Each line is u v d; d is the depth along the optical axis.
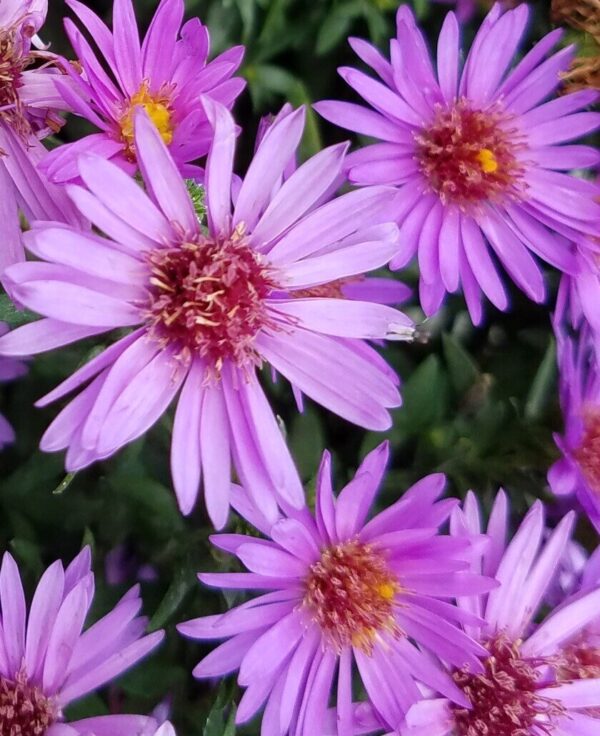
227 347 0.15
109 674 0.16
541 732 0.17
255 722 0.17
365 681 0.16
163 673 0.17
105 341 0.16
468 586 0.16
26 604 0.17
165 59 0.16
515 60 0.19
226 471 0.15
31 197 0.16
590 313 0.17
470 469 0.18
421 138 0.17
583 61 0.18
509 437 0.18
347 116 0.17
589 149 0.18
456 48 0.18
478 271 0.17
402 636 0.16
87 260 0.14
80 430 0.14
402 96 0.17
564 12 0.18
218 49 0.19
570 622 0.17
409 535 0.16
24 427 0.18
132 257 0.15
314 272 0.15
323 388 0.15
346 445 0.19
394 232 0.15
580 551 0.17
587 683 0.17
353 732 0.16
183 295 0.15
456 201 0.18
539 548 0.18
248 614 0.16
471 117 0.18
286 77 0.19
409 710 0.16
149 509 0.18
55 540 0.18
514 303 0.19
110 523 0.18
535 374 0.19
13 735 0.15
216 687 0.17
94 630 0.16
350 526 0.16
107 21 0.19
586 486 0.17
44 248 0.14
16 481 0.18
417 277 0.19
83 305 0.14
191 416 0.15
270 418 0.15
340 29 0.19
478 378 0.18
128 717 0.16
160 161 0.14
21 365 0.18
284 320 0.16
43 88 0.16
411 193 0.17
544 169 0.18
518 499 0.18
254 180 0.15
